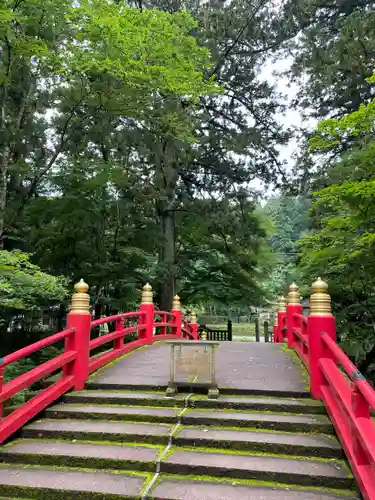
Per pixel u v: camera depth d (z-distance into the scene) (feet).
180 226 56.49
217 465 11.96
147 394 17.84
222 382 18.58
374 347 35.24
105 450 13.28
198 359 17.80
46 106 44.55
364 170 26.05
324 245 33.83
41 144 44.39
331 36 51.55
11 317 40.50
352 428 11.04
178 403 16.67
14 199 40.22
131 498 10.78
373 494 9.43
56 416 16.11
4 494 11.49
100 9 34.24
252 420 14.66
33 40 32.01
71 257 41.86
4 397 14.29
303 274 43.68
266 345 30.76
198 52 39.58
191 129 45.78
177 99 45.01
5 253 24.13
